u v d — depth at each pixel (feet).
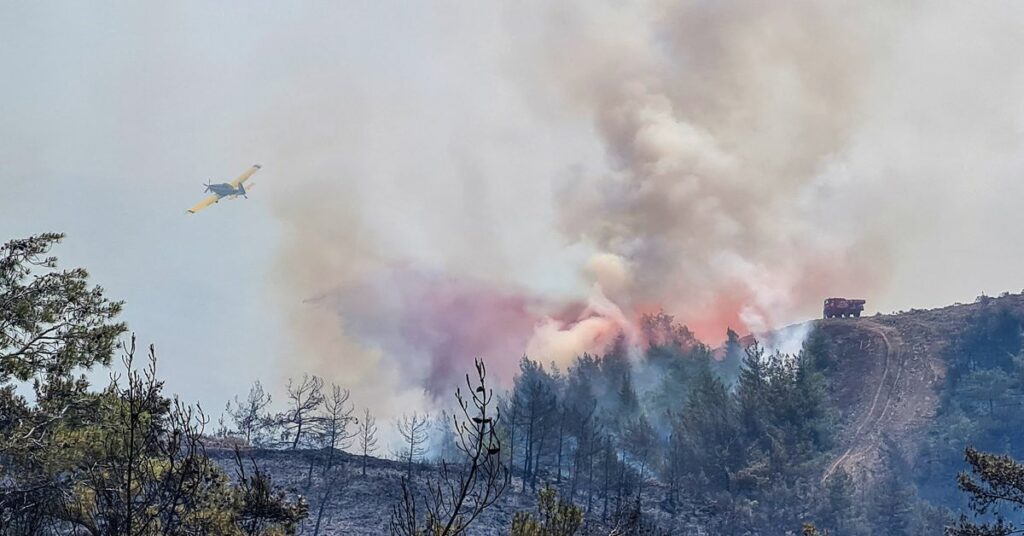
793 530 263.08
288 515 65.87
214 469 54.90
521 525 49.03
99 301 67.36
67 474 56.13
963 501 320.50
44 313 63.67
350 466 237.86
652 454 319.06
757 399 335.47
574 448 320.09
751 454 303.07
